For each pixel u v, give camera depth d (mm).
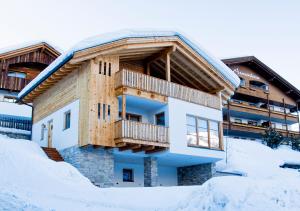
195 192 9047
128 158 18141
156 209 9453
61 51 30953
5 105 27438
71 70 17578
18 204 8938
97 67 16156
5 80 28453
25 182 11312
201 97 19734
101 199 10688
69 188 11539
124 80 16250
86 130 15430
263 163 24359
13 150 13250
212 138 19719
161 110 18375
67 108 17719
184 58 19844
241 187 8031
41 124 20906
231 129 32500
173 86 18391
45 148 17781
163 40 18078
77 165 15633
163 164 20406
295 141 33125
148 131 16531
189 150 18094
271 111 37781
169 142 17297
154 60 19734
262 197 7629
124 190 11289
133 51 17938
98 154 15945
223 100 22578
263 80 39281
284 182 8312
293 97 41469
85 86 16172
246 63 37750
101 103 15930
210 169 19828
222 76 20938
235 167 22188
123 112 15992
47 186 11375
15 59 29219
